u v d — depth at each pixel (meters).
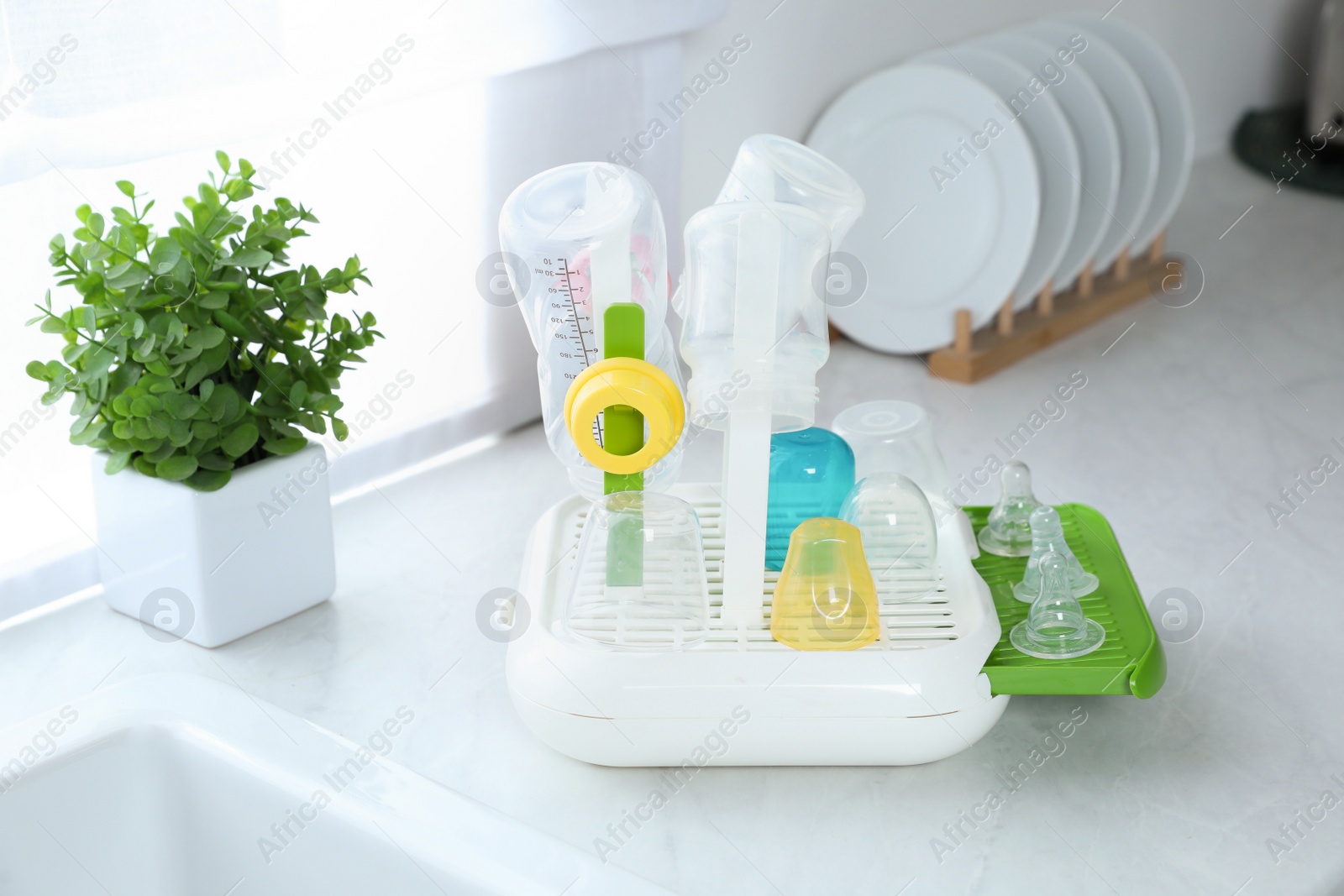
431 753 0.80
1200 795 0.75
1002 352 1.54
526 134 1.28
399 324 1.24
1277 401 1.42
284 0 1.02
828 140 1.58
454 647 0.92
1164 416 1.39
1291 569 1.04
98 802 0.78
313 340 0.96
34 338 0.98
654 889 0.65
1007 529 0.91
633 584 0.77
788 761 0.76
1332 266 1.86
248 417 0.91
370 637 0.93
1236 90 2.51
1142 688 0.74
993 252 1.50
